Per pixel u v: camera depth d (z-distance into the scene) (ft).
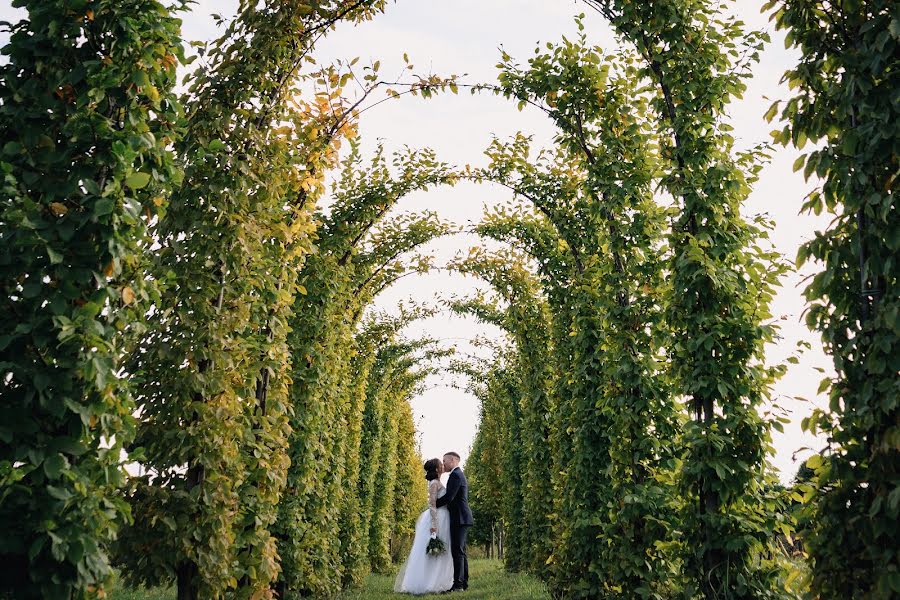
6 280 8.87
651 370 17.67
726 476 13.65
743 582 13.16
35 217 8.91
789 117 10.33
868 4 9.52
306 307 23.53
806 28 10.17
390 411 51.44
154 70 10.24
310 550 24.35
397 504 63.31
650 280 18.16
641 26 15.62
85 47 9.85
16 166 9.25
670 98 15.66
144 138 9.87
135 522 11.85
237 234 13.34
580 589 20.27
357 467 36.11
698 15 15.48
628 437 17.79
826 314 9.67
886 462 8.66
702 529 13.87
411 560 30.83
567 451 23.98
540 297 32.12
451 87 18.93
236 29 14.97
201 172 13.73
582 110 19.36
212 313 12.85
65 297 8.87
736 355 14.24
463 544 31.27
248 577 14.15
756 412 13.94
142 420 12.38
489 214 27.37
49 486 8.41
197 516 12.03
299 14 15.12
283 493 21.57
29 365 8.69
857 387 9.18
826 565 9.21
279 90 15.07
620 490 17.92
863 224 9.30
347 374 32.60
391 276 32.04
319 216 24.68
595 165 19.08
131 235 9.69
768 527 13.33
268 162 14.61
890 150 8.98
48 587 8.55
